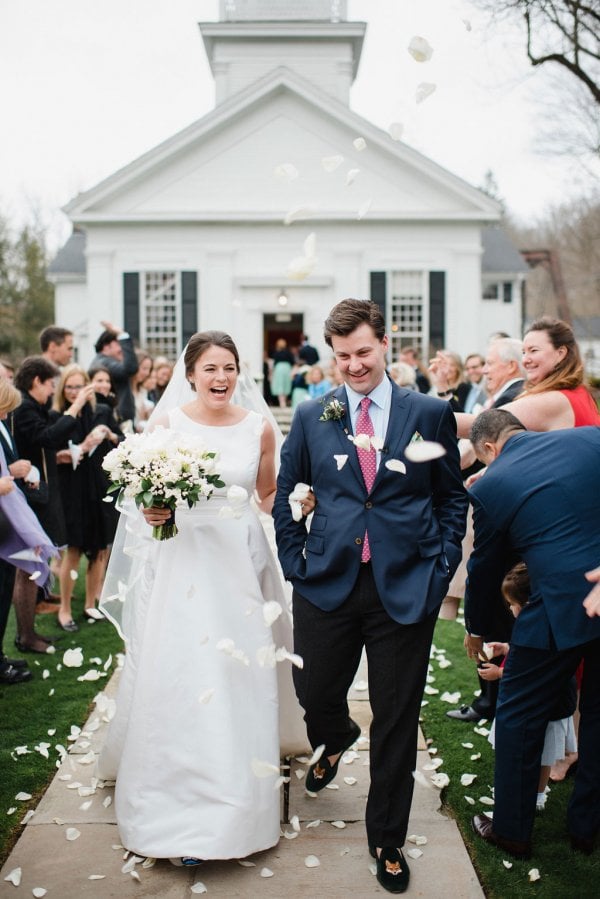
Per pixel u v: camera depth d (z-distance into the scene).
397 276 19.31
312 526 2.75
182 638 2.77
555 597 2.60
